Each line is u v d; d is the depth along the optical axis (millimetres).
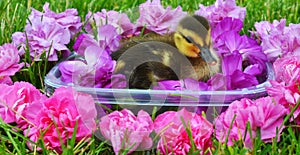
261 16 871
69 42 761
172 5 921
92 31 727
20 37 707
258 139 525
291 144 543
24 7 844
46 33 704
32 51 692
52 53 686
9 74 629
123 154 503
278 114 540
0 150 524
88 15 802
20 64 647
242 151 500
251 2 941
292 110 553
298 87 580
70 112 541
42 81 674
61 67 617
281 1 926
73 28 760
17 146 545
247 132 533
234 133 533
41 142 518
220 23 731
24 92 577
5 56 630
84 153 545
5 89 580
